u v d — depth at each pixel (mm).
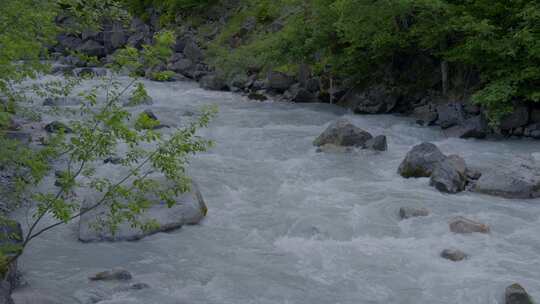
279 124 21969
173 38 8242
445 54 21984
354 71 25516
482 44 19875
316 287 9539
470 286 9516
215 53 33656
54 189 13508
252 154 17828
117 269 9805
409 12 22375
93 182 8234
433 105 22938
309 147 18656
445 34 21906
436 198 13789
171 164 7953
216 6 39531
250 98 27922
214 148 18359
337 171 16062
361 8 21953
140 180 8227
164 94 28688
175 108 24234
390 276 9922
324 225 12109
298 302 9055
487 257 10602
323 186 14773
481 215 12680
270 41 27672
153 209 11969
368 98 24625
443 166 14711
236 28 36125
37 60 10602
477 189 14320
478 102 19891
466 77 22703
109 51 43031
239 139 19594
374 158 17375
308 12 28188
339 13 23328
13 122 18734
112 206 7941
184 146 7984
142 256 10641
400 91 24266
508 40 19891
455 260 10461
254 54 29469
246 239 11508
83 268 10094
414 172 15398
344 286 9586
